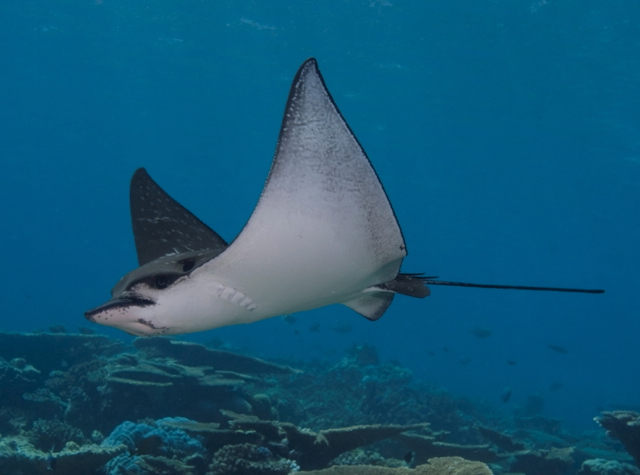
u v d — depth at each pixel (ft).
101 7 76.59
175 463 14.34
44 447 17.08
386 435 16.08
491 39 64.54
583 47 63.36
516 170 119.44
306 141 7.00
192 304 7.14
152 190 12.53
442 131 102.63
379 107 95.81
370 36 69.51
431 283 8.91
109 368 22.44
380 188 7.54
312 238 7.32
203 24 76.02
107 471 14.29
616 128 85.40
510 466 22.59
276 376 34.88
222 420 20.62
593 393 122.11
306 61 6.86
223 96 108.68
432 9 59.88
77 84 113.80
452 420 34.04
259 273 7.22
